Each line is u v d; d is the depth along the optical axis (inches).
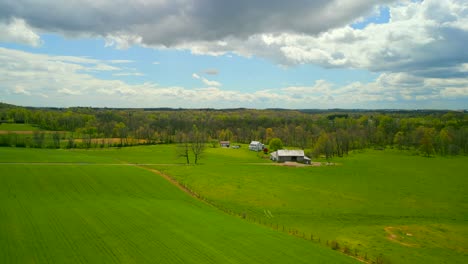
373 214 2409.0
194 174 3686.0
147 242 1524.4
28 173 3024.1
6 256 1295.5
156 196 2605.8
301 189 3147.1
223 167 4318.4
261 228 1861.5
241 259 1392.7
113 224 1752.0
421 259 1601.9
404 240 1876.2
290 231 1910.7
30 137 6166.3
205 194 2854.3
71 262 1278.3
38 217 1792.6
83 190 2610.7
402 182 3619.6
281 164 4884.4
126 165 4023.1
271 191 3021.7
